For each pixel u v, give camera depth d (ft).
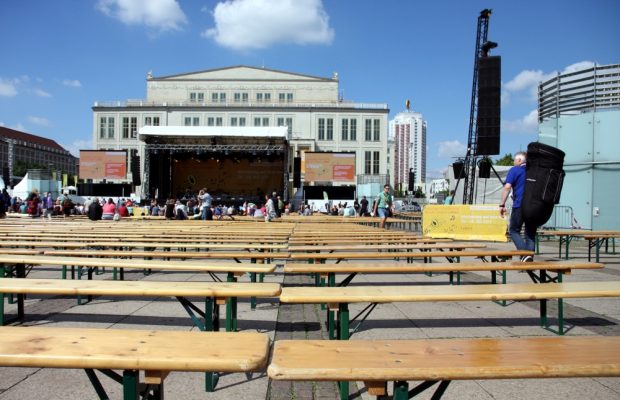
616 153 41.98
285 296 9.06
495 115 53.06
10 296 16.34
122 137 189.16
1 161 331.57
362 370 5.32
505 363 5.66
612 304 17.04
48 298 17.63
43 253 16.81
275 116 192.54
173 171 131.54
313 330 13.29
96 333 6.44
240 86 204.33
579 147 44.14
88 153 118.83
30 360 5.48
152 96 203.62
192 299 17.51
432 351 6.11
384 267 13.20
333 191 119.96
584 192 43.78
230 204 121.80
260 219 63.05
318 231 30.12
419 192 336.49
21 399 8.45
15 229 28.53
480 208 37.29
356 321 14.30
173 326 13.52
